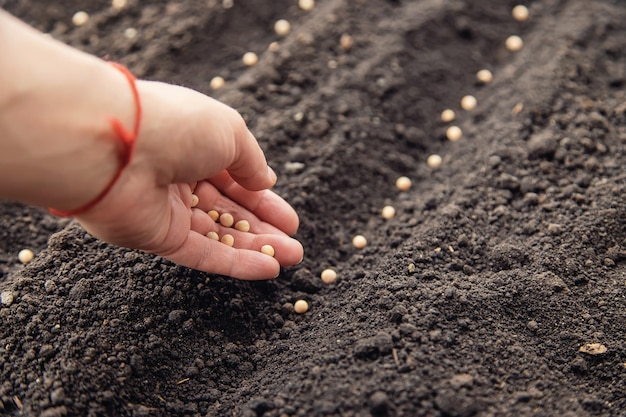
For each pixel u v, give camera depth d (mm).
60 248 680
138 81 612
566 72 773
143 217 611
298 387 637
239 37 829
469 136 770
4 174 577
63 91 578
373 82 783
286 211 683
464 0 833
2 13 576
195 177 625
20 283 667
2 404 638
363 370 635
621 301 667
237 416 639
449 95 798
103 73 590
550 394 634
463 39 823
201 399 651
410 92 789
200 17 828
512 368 642
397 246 708
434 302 660
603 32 801
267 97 773
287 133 751
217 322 676
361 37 807
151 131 598
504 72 802
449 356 641
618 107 758
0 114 568
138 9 838
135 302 664
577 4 824
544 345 654
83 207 598
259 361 667
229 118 628
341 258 718
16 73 569
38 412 629
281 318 685
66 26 834
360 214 737
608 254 688
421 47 808
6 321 654
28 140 573
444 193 732
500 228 706
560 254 685
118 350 650
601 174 722
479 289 670
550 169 727
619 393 637
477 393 628
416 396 624
